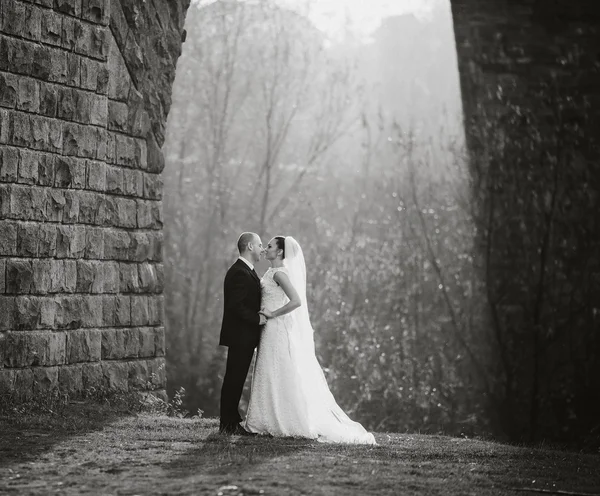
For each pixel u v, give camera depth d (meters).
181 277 35.66
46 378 11.95
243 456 8.13
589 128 24.88
